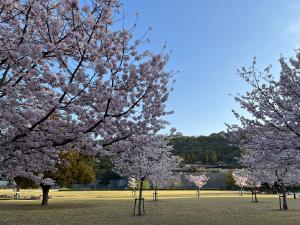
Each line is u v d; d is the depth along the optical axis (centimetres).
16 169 912
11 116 676
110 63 724
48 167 941
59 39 721
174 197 4481
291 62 986
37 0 685
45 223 1648
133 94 795
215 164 8575
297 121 952
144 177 2267
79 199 3928
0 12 700
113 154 859
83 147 827
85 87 726
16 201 3581
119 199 3925
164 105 829
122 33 759
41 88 738
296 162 1045
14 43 675
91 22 702
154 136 865
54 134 750
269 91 1063
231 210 2386
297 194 5388
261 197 4509
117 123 802
